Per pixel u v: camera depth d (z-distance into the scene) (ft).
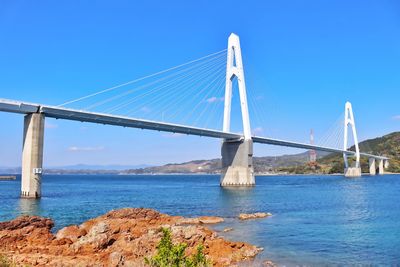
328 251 78.59
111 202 188.85
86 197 221.05
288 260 71.36
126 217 105.40
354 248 81.56
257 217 128.57
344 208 160.97
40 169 212.64
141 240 72.08
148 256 62.80
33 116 214.90
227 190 309.63
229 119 378.73
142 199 210.18
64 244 72.90
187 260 38.83
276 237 93.15
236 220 122.01
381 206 169.07
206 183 500.74
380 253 77.10
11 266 49.44
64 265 56.90
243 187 357.00
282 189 320.29
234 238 91.71
